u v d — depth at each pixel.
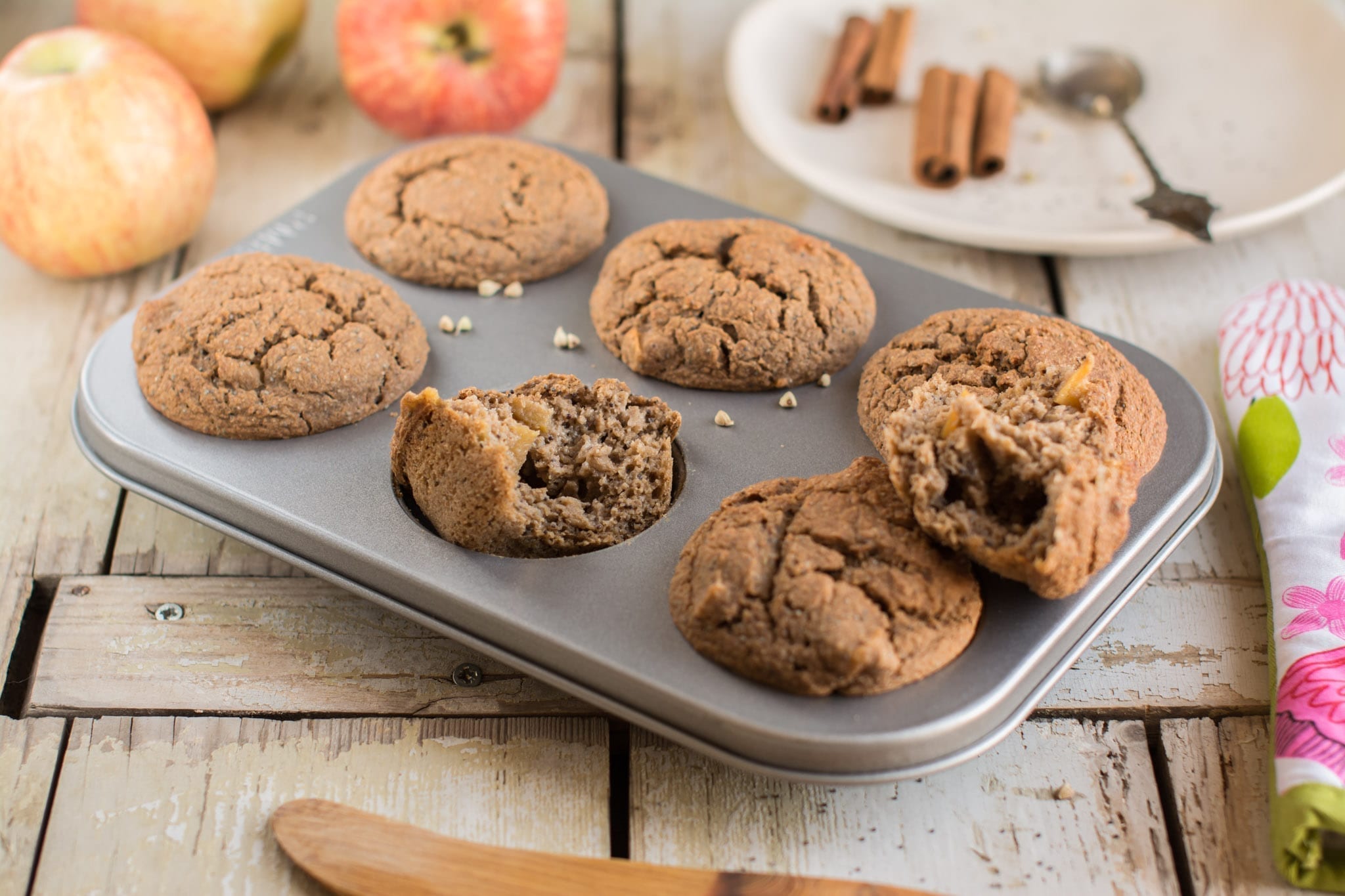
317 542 0.47
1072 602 0.46
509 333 0.54
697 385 0.52
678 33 0.73
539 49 0.64
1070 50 0.69
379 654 0.49
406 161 0.58
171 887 0.44
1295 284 0.57
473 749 0.47
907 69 0.69
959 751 0.43
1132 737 0.47
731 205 0.58
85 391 0.51
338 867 0.43
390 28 0.63
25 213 0.57
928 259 0.62
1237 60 0.68
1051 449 0.44
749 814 0.45
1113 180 0.64
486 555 0.47
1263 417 0.53
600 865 0.43
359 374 0.50
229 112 0.68
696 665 0.44
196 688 0.48
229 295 0.52
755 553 0.45
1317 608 0.48
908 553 0.45
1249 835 0.45
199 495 0.49
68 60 0.58
